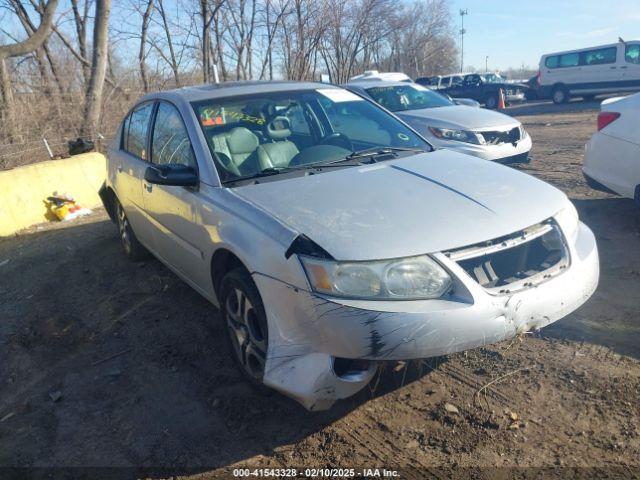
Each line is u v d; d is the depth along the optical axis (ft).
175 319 14.61
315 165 12.39
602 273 14.87
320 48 76.23
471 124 26.11
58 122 36.22
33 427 10.97
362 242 8.99
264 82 15.24
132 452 9.93
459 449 9.18
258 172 12.16
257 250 9.79
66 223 25.68
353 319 8.61
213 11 54.13
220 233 10.89
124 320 14.89
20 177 25.71
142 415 10.91
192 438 10.10
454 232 9.27
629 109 17.93
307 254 9.11
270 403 10.78
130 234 18.29
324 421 10.15
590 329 12.13
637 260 15.47
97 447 10.18
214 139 12.66
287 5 64.54
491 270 9.38
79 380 12.39
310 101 14.65
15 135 33.35
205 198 11.69
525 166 28.68
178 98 14.05
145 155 15.65
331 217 9.69
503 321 9.04
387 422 9.95
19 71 36.55
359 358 8.73
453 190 10.62
